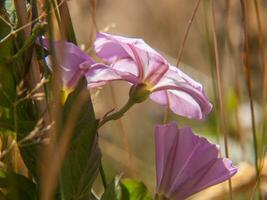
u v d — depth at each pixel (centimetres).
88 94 76
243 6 87
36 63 77
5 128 77
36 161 77
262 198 93
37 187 77
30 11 77
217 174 78
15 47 77
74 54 77
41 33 76
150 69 78
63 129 75
